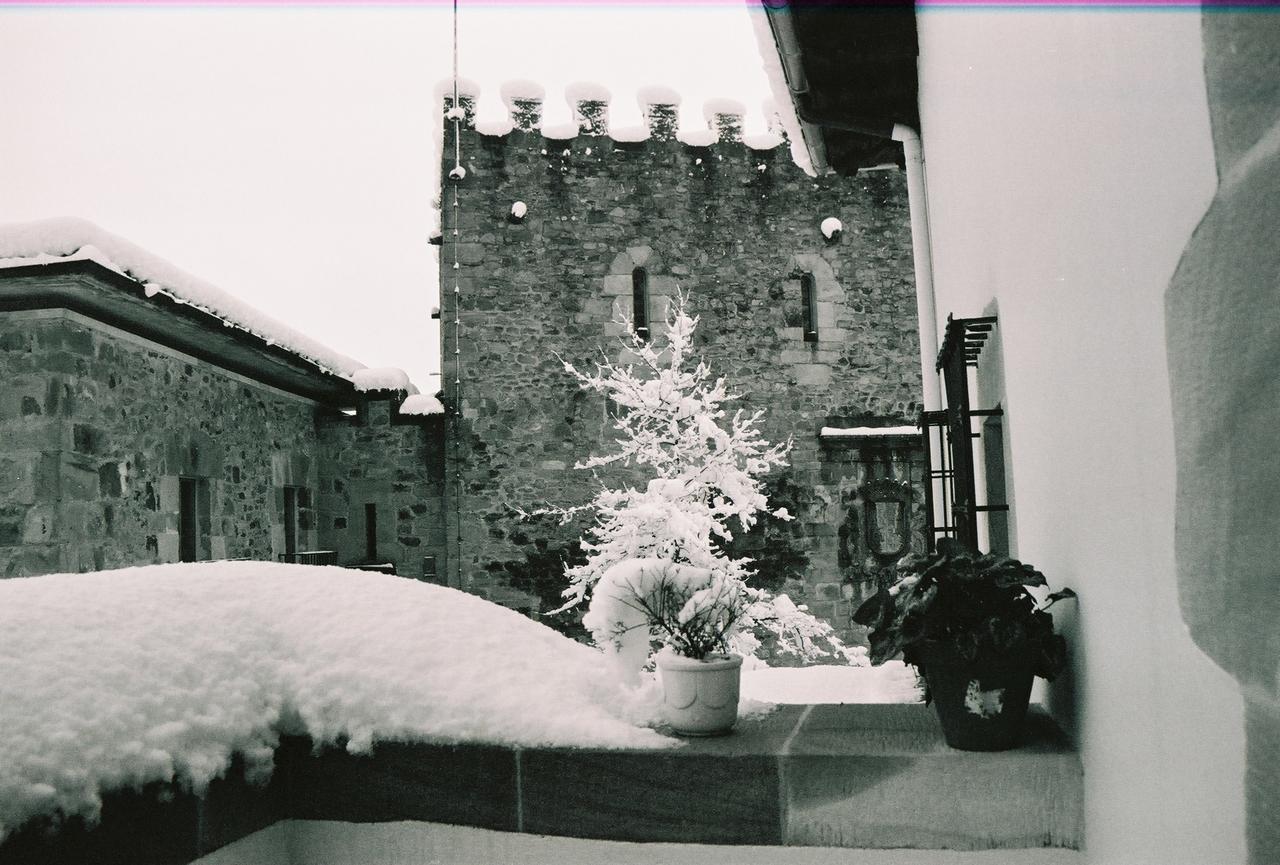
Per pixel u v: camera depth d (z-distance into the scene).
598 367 9.84
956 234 3.90
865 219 11.55
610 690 2.18
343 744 2.02
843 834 1.86
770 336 11.29
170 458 7.61
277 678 2.03
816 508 11.04
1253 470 1.03
